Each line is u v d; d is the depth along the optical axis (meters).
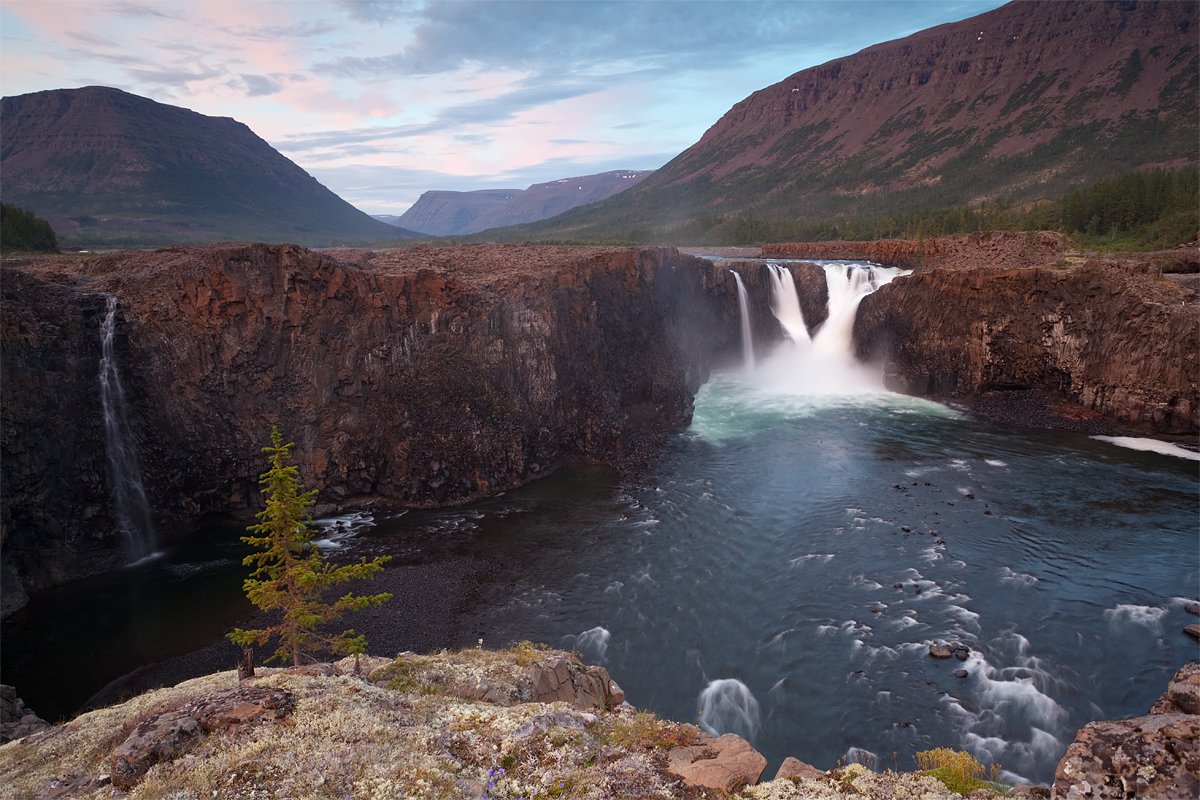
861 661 32.41
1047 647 32.94
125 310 47.25
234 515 50.56
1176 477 53.81
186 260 50.59
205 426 48.66
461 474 53.47
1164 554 41.78
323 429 51.44
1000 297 75.00
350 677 20.78
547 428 59.44
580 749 16.22
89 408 44.56
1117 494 50.88
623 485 55.72
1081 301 69.94
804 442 64.56
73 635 36.62
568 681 23.84
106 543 44.66
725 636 34.78
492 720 17.83
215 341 48.91
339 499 51.72
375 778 14.02
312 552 25.73
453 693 21.55
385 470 52.88
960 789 14.43
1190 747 11.50
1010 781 25.00
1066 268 73.50
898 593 38.19
